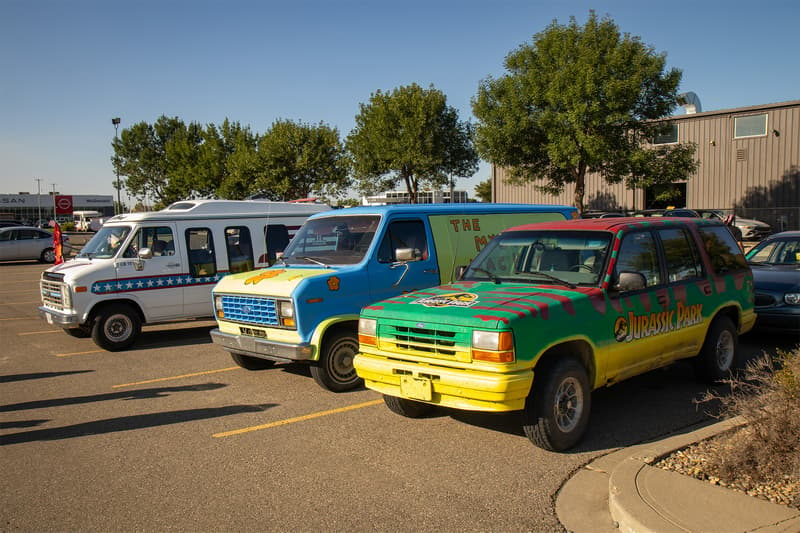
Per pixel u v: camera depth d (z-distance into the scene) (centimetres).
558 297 544
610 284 580
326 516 432
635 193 3869
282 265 827
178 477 503
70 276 988
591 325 554
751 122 3466
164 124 6912
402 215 809
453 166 3781
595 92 2723
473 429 603
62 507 454
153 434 607
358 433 598
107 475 510
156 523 427
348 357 746
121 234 1052
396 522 421
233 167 4156
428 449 552
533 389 520
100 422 647
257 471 512
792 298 868
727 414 602
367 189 3875
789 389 451
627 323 588
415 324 546
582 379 543
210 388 773
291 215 1202
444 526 414
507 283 615
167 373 859
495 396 493
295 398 722
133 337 1030
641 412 639
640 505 402
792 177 3347
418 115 3559
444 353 529
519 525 414
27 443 587
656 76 2775
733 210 3191
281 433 603
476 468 508
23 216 8988
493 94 3041
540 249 638
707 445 505
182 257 1074
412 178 3828
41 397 746
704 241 719
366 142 3722
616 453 532
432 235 830
